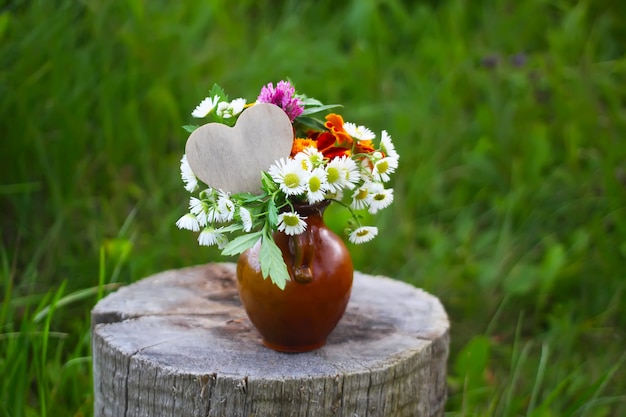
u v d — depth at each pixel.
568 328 1.19
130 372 0.88
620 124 1.37
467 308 1.25
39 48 1.29
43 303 1.03
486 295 1.25
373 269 1.27
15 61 1.29
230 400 0.85
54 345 1.15
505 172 1.39
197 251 1.25
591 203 1.33
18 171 1.27
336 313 0.88
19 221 1.27
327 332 0.89
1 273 1.21
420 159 1.39
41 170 1.28
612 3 1.68
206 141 0.84
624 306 1.22
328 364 0.87
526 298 1.26
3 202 1.28
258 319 0.88
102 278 1.01
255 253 0.87
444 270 1.26
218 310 0.96
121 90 1.34
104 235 1.26
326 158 0.85
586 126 1.39
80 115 1.29
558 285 1.26
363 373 0.86
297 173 0.82
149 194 1.32
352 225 0.89
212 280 1.02
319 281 0.86
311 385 0.85
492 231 1.30
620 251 1.26
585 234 1.27
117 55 1.37
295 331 0.87
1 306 1.14
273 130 0.85
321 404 0.86
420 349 0.90
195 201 0.84
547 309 1.26
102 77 1.33
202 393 0.85
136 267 1.20
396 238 1.29
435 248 1.28
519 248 1.30
